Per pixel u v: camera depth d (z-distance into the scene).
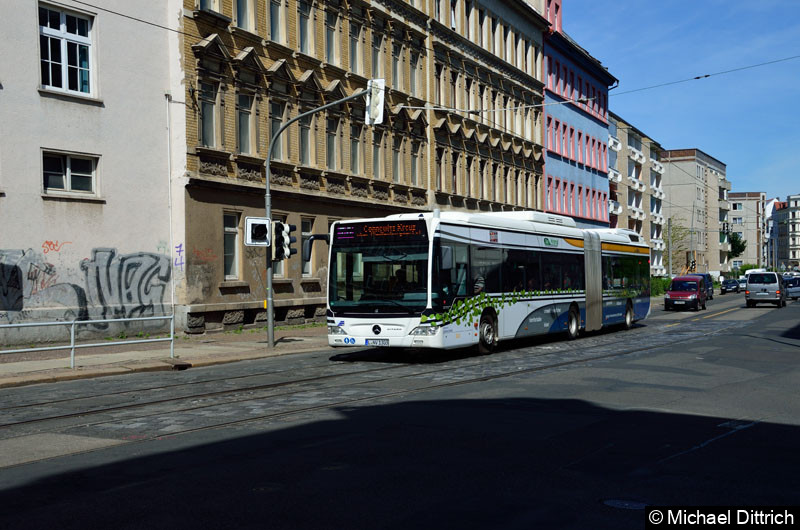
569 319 23.92
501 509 5.85
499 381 13.58
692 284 45.53
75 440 8.71
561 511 5.80
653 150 94.00
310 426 9.30
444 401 11.23
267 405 11.05
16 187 19.44
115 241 21.81
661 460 7.48
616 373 14.63
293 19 28.11
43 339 19.83
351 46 31.98
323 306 30.03
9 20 19.36
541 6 55.28
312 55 29.28
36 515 5.80
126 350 19.39
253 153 26.16
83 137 21.08
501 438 8.51
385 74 34.09
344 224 17.73
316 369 15.92
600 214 66.38
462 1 41.97
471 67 42.97
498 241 19.84
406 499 6.12
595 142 65.44
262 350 19.58
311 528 5.42
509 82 47.69
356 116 31.92
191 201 23.50
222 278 24.70
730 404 11.03
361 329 17.22
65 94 20.62
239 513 5.78
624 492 6.33
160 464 7.43
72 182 21.03
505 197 47.38
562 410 10.41
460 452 7.81
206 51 23.80
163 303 23.16
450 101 40.28
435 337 16.70
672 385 13.00
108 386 13.48
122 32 22.20
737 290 88.25
